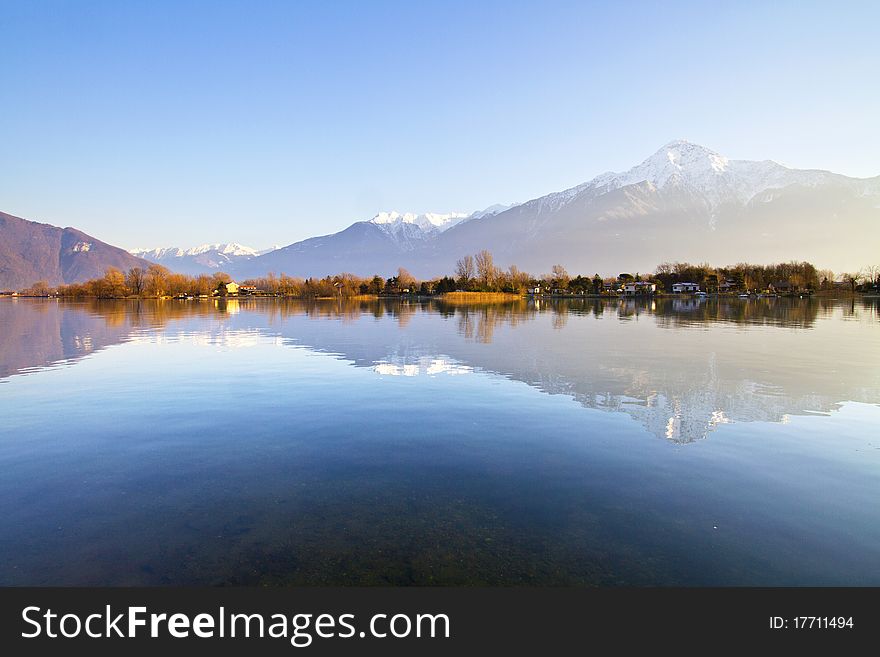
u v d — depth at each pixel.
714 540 7.48
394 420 13.76
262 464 10.58
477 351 27.14
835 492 9.09
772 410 14.63
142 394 17.03
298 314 64.25
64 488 9.45
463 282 153.88
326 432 12.72
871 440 11.97
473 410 14.74
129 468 10.41
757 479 9.68
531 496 8.97
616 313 65.19
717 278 168.00
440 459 10.80
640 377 19.50
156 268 157.25
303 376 20.11
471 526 7.93
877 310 71.31
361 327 42.94
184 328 42.56
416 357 25.05
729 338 33.50
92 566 6.94
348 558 7.10
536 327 42.59
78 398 16.50
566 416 14.06
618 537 7.57
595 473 9.99
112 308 84.06
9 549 7.35
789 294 141.50
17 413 14.71
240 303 108.69
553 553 7.18
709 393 16.70
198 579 6.66
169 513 8.41
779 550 7.22
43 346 30.30
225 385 18.44
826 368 21.34
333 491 9.23
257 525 8.00
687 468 10.23
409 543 7.45
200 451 11.40
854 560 6.98
